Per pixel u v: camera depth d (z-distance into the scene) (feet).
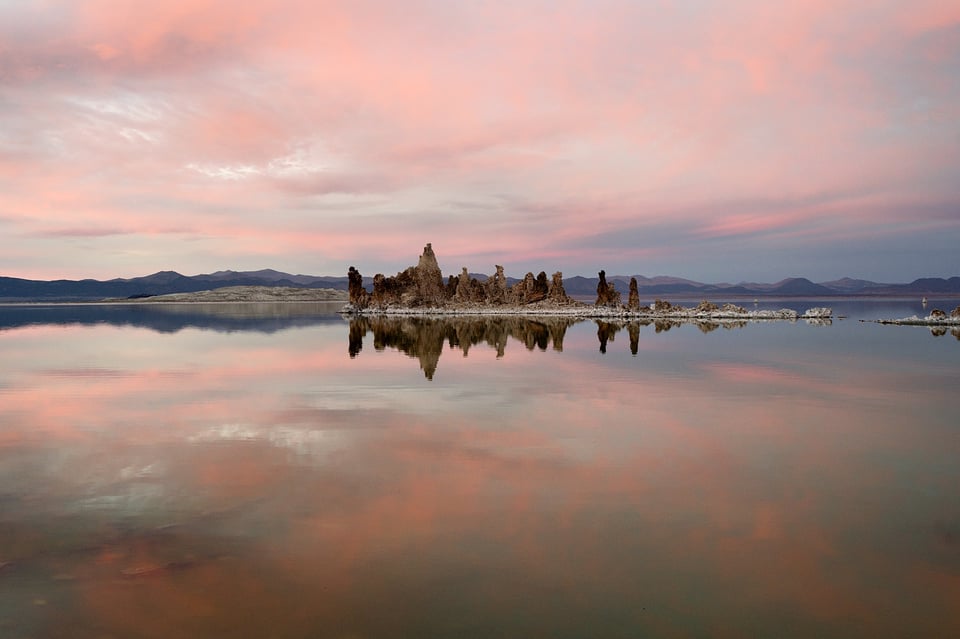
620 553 28.30
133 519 32.35
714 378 85.97
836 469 41.73
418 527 31.24
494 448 47.06
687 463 43.06
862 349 130.62
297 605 23.72
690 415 59.88
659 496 36.04
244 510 33.68
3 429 54.19
